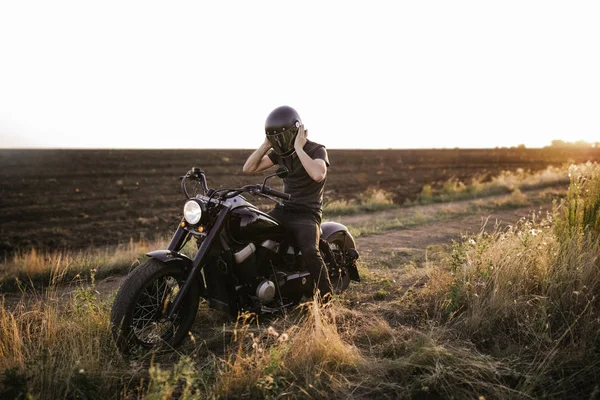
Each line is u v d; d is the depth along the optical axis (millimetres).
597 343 3303
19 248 14141
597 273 4152
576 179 5215
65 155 51438
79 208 21234
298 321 4027
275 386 2762
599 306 3820
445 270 5328
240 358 3072
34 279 6621
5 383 2750
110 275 6805
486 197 17078
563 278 4086
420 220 10812
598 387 2885
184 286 3504
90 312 3752
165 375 2666
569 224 5062
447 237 8672
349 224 11094
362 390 2965
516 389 2926
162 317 3506
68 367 2984
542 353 3244
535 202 13492
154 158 47062
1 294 5750
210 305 3967
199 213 3541
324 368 3156
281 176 3594
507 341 3520
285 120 4109
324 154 4203
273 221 4020
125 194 25547
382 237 8867
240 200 3859
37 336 3660
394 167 40781
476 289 4145
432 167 41656
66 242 14984
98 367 3074
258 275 4043
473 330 3656
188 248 7227
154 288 3598
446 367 3072
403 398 2871
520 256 4508
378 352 3445
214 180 26625
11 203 22453
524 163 46906
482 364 3100
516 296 4008
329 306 4043
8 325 3689
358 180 29469
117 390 2938
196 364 3355
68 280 6461
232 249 3844
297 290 4191
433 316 4043
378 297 4789
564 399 2814
